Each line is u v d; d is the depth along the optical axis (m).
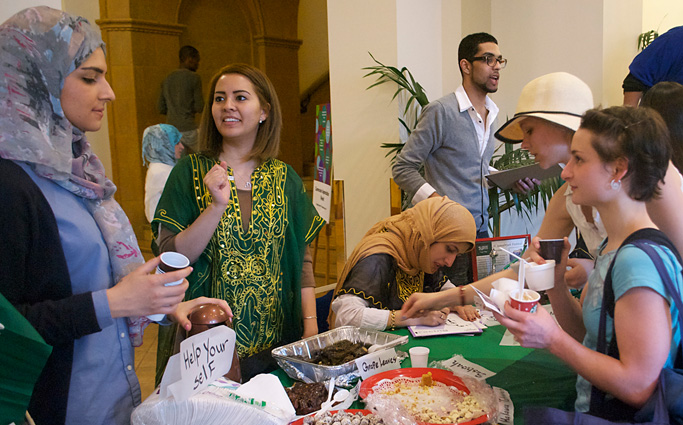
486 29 4.89
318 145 3.99
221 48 9.00
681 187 1.32
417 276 2.23
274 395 1.23
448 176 3.17
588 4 4.44
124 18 7.76
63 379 1.23
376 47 4.21
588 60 4.49
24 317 1.02
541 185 3.71
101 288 1.30
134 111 7.94
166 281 1.19
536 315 1.17
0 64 1.13
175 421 1.21
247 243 1.87
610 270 1.14
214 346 1.28
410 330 1.96
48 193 1.22
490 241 2.37
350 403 1.39
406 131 4.21
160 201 1.89
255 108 1.87
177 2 8.23
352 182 4.46
